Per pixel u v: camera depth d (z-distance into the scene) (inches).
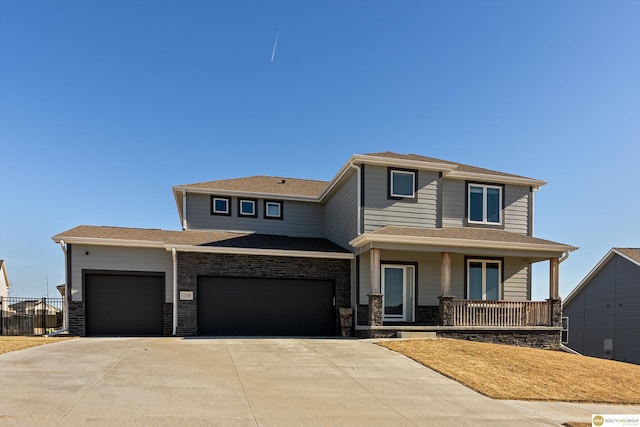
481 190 681.6
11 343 450.0
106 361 357.7
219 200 755.4
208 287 621.9
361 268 629.0
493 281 669.9
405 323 625.3
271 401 268.7
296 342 505.0
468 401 295.7
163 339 534.0
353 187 643.5
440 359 413.1
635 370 436.1
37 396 253.4
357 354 428.8
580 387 354.9
